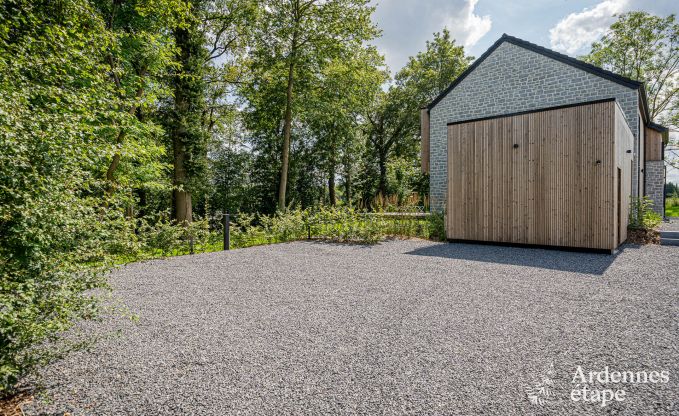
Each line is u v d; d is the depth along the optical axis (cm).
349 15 1523
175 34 1330
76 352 273
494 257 677
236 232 946
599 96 1025
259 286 485
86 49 688
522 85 1164
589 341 286
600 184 693
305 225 1059
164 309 385
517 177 795
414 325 326
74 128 268
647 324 321
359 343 287
